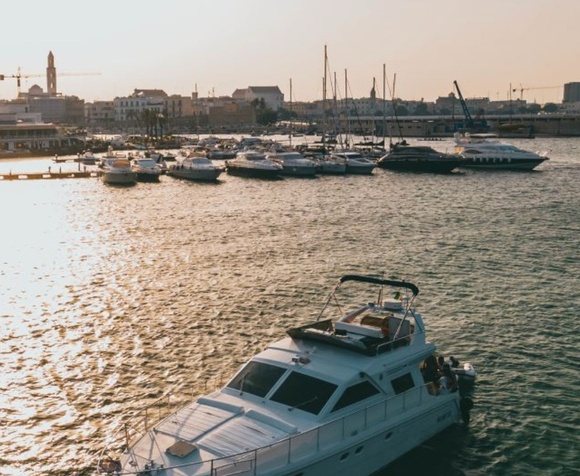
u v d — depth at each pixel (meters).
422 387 19.48
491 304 34.97
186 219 65.19
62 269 43.78
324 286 38.69
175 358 27.53
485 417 22.45
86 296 37.03
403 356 19.06
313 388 17.08
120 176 98.94
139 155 142.50
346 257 46.56
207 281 40.03
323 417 16.41
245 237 54.84
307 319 32.62
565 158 149.62
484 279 40.19
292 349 18.77
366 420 17.23
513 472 19.25
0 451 20.30
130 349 28.59
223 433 15.74
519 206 73.25
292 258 46.41
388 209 71.31
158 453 15.19
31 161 154.62
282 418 16.41
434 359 21.52
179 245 51.62
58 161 147.25
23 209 74.06
